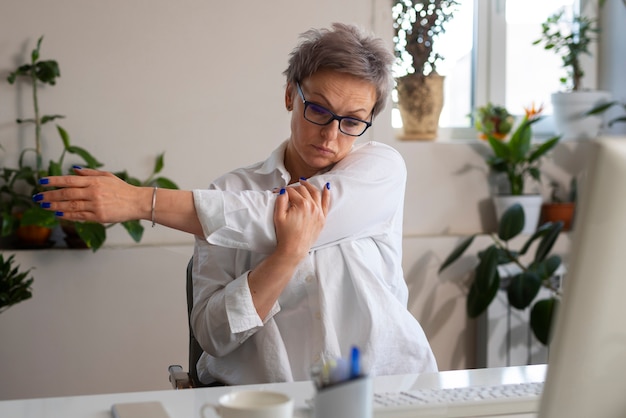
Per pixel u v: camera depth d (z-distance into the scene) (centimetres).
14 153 295
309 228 154
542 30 362
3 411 118
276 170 174
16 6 292
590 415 89
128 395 126
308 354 164
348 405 87
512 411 119
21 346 291
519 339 336
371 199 167
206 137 311
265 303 155
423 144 337
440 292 333
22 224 272
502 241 337
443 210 341
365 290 164
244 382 164
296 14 316
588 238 83
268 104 315
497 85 362
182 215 152
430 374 143
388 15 326
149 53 304
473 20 359
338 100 162
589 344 86
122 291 298
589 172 83
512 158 333
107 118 302
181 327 304
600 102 359
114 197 147
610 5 369
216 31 309
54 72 287
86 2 297
